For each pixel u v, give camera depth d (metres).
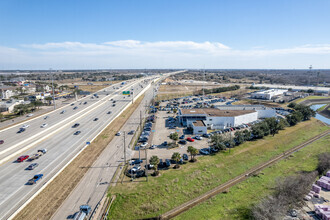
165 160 57.84
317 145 72.38
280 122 81.94
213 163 57.00
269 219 36.69
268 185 48.44
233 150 65.00
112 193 43.59
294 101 155.12
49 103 137.38
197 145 68.25
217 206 41.53
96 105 132.38
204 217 38.56
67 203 40.38
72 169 53.06
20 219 36.12
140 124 92.94
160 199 42.66
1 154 59.72
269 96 157.75
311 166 57.41
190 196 44.44
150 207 40.44
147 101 152.75
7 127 84.88
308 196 44.06
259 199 43.41
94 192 43.81
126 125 91.94
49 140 72.38
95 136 76.00
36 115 105.12
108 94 178.25
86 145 67.94
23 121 94.06
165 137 75.94
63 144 68.81
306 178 48.22
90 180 48.19
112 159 58.62
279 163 59.28
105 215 37.81
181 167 54.38
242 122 90.88
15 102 121.00
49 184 46.56
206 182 49.25
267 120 82.06
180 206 41.62
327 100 163.12
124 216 38.34
